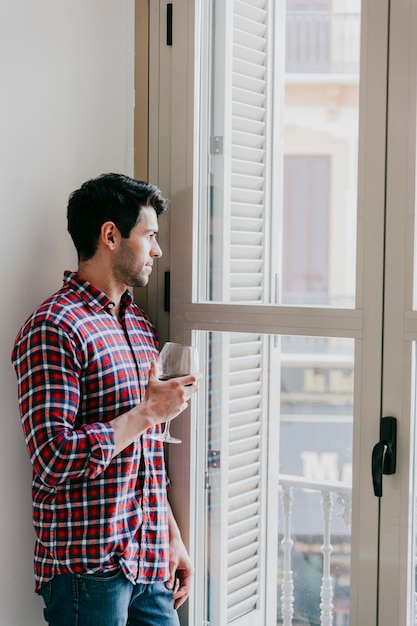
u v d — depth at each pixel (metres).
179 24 2.07
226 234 2.05
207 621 2.12
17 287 1.83
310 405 1.94
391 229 1.81
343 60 1.87
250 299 2.01
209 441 2.09
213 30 2.05
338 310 1.87
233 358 2.04
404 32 1.78
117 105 2.12
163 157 2.12
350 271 1.88
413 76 1.77
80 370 1.67
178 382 1.69
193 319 2.06
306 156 1.93
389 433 1.81
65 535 1.68
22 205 1.84
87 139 2.02
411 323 1.79
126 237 1.77
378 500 1.84
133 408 1.68
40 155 1.88
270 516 2.02
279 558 2.01
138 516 1.76
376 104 1.81
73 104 1.97
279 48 1.95
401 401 1.81
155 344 1.97
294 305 1.94
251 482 2.04
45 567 1.72
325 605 1.96
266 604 2.04
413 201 1.78
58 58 1.92
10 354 1.82
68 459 1.58
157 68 2.12
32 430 1.61
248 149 2.01
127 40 2.14
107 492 1.69
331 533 1.94
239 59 2.01
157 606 1.85
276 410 1.99
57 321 1.65
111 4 2.08
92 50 2.02
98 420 1.70
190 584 2.00
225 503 2.08
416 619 1.85
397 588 1.83
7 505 1.83
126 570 1.72
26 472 1.88
